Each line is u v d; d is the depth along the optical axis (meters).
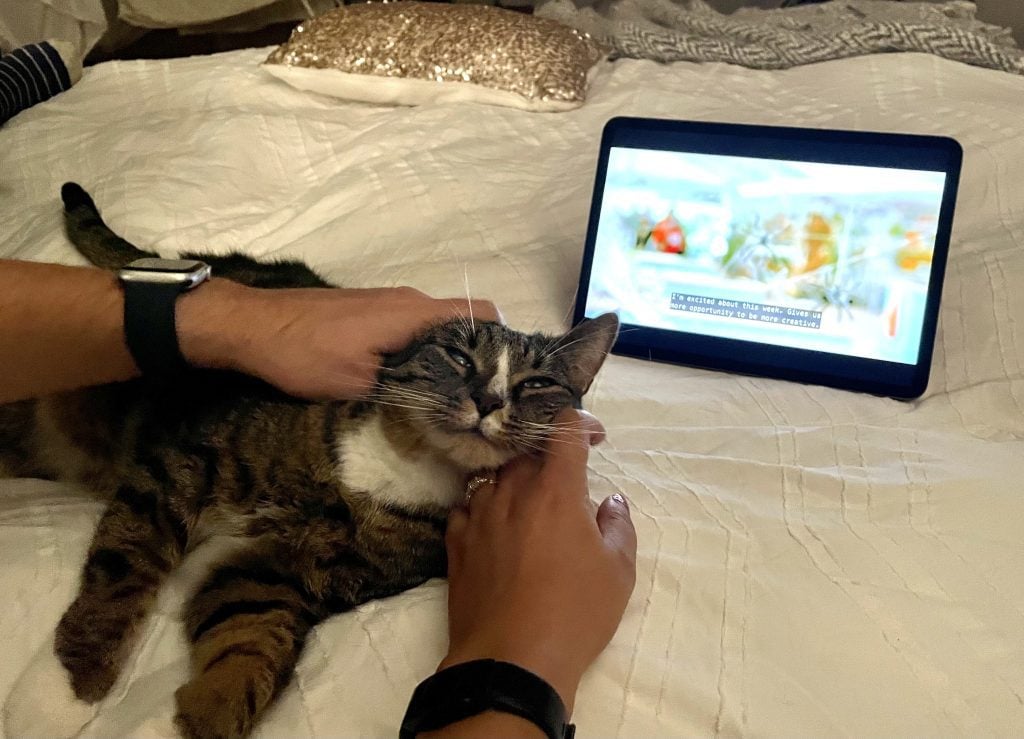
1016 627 0.67
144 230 1.31
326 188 1.44
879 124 1.54
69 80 1.80
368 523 0.85
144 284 0.78
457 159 1.50
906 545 0.77
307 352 0.81
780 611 0.69
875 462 0.91
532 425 0.86
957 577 0.73
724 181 1.17
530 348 0.96
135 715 0.62
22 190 1.43
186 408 0.89
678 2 2.40
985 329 1.13
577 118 1.70
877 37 1.88
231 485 0.85
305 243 1.32
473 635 0.60
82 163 1.49
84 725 0.62
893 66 1.78
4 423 0.90
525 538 0.67
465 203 1.41
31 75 1.73
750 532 0.79
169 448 0.85
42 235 1.25
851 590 0.71
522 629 0.59
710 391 1.07
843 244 1.12
